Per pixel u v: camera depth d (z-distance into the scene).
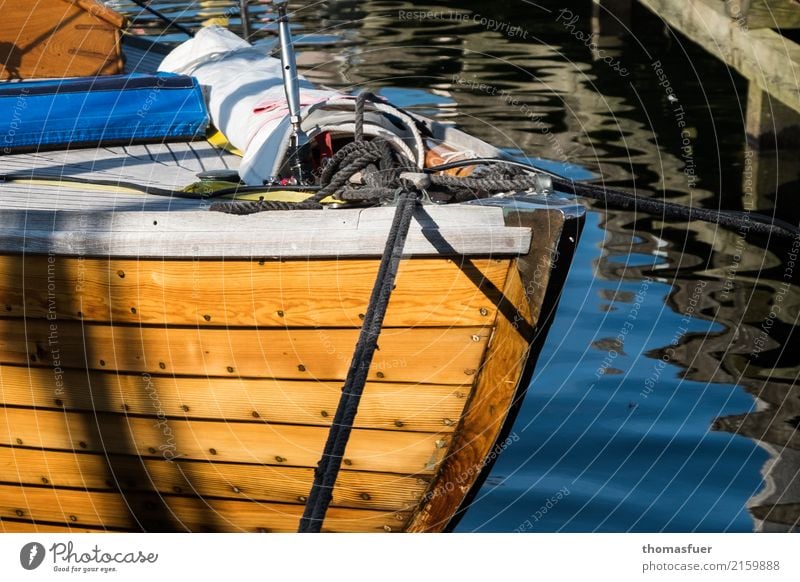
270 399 3.18
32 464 3.45
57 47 4.46
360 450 3.20
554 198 3.07
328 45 8.31
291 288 3.02
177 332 3.14
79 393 3.29
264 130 3.60
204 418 3.25
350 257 2.94
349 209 2.97
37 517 3.55
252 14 9.07
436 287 2.96
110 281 3.11
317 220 2.96
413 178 2.97
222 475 3.33
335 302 3.01
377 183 3.08
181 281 3.07
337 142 3.67
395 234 2.67
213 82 4.23
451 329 3.01
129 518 3.49
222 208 3.08
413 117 3.75
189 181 3.56
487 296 2.95
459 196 3.13
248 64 4.42
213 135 4.02
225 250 3.00
